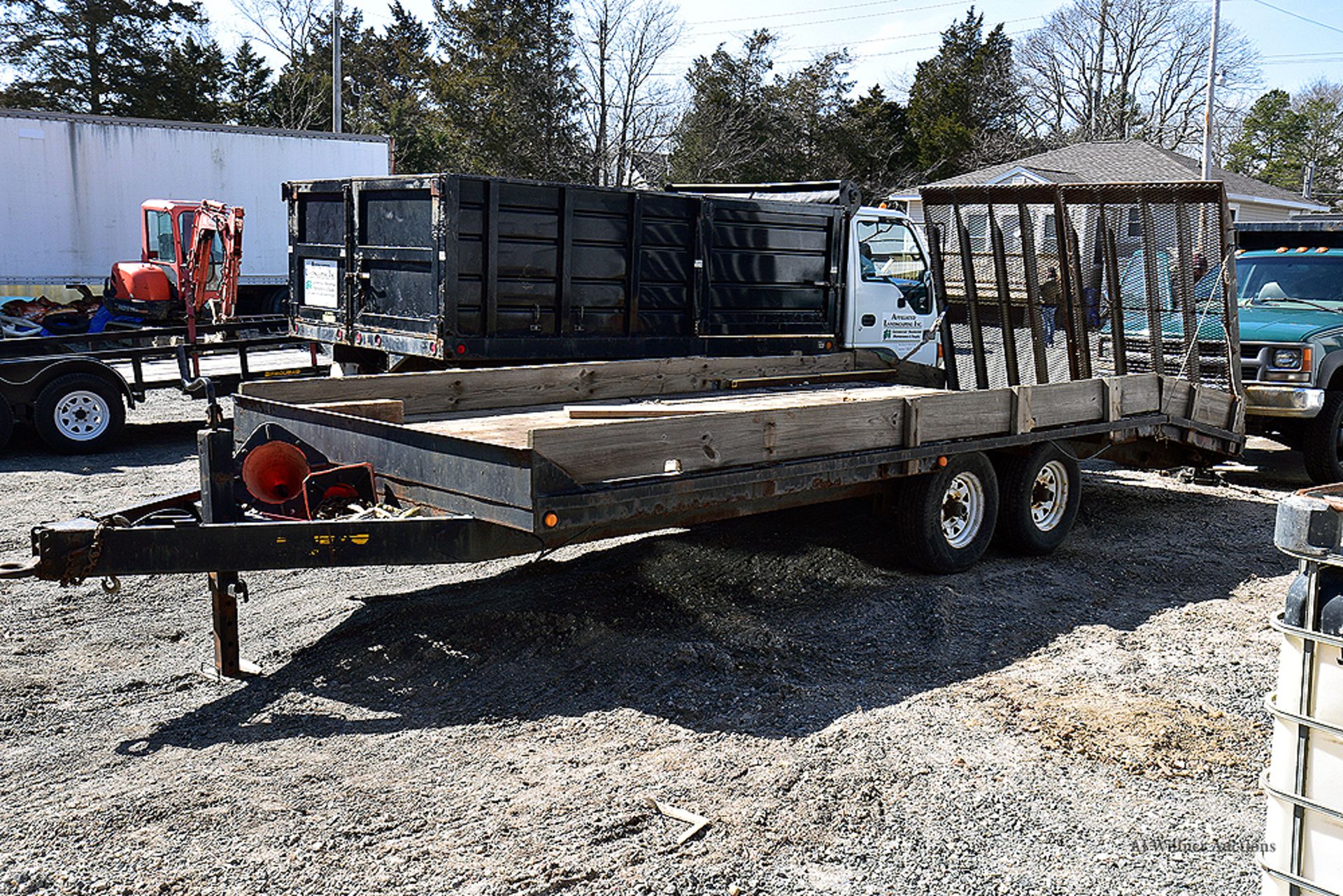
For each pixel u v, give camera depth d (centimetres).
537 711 433
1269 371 930
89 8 4247
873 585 604
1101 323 861
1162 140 5606
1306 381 916
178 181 1836
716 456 478
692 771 381
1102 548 704
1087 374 878
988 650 511
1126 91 5628
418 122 5181
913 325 1082
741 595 579
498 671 471
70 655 488
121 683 455
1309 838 203
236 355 1321
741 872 319
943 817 353
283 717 426
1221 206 771
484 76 4525
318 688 454
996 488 644
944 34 5922
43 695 441
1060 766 392
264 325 1132
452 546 437
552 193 804
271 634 514
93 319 1246
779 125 4703
